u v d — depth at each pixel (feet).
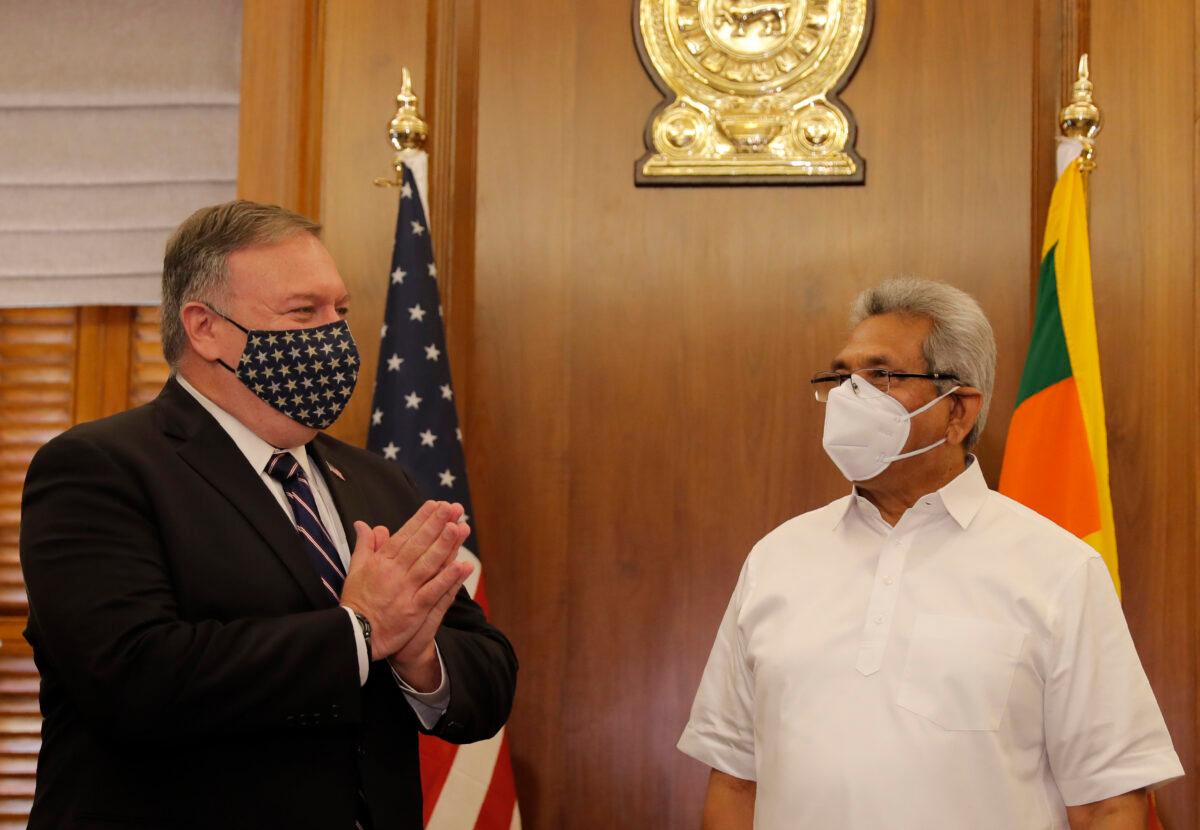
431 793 8.41
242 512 5.32
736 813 6.55
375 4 10.11
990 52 9.67
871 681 5.93
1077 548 6.05
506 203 9.97
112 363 11.90
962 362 6.34
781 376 9.63
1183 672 8.93
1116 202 9.36
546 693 9.57
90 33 11.87
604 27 10.03
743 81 9.86
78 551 4.96
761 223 9.77
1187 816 8.79
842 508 6.70
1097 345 9.00
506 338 9.87
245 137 10.08
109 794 4.91
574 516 9.70
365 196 9.96
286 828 4.99
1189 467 9.08
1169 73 9.39
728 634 6.78
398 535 5.36
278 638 4.86
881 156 9.70
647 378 9.75
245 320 5.58
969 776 5.65
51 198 11.87
